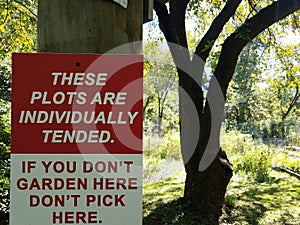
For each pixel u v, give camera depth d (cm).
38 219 116
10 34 802
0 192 518
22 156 117
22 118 117
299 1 636
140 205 119
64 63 117
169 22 696
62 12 116
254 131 2016
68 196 117
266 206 770
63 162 117
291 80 850
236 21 852
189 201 700
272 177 1087
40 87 117
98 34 117
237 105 1508
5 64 1173
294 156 1641
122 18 119
